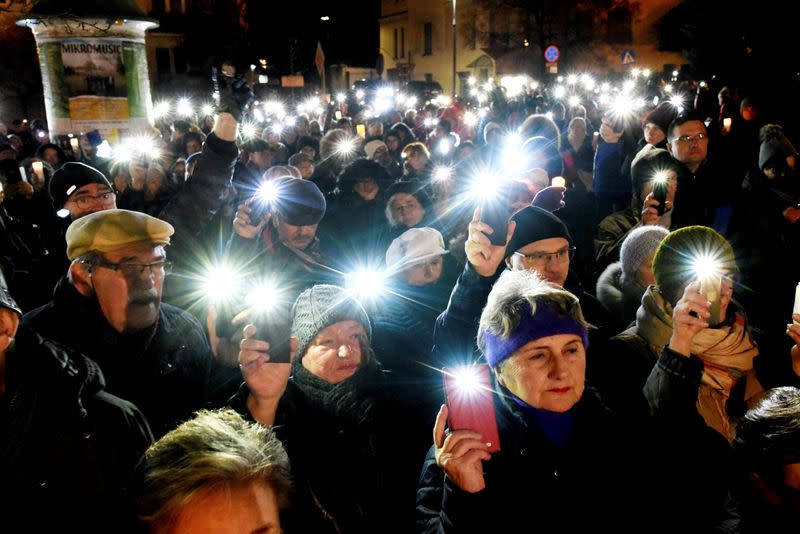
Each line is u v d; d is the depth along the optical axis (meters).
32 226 5.51
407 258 3.44
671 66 38.03
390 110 17.86
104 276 2.22
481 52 43.16
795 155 5.88
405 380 2.92
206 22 36.97
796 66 19.30
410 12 50.56
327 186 6.95
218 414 1.56
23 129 14.66
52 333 2.27
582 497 1.93
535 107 17.64
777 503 1.89
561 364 1.92
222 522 1.34
